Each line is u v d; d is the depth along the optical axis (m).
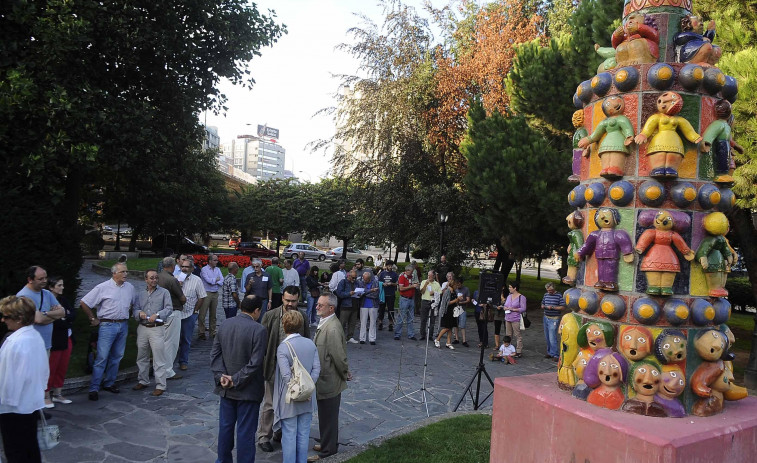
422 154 16.72
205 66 10.55
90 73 9.02
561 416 2.94
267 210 37.53
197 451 4.92
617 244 3.02
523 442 3.20
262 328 4.29
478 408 6.79
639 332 2.84
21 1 7.05
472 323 14.99
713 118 3.05
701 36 3.08
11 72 6.88
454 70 16.30
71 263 8.66
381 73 17.08
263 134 171.88
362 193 17.53
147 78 10.05
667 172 2.88
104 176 12.38
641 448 2.49
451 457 4.68
